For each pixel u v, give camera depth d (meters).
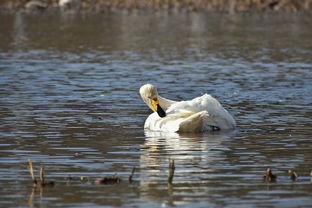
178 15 60.28
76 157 13.10
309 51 34.38
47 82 23.47
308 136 15.06
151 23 52.47
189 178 11.50
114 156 13.17
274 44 37.91
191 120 15.16
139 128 16.11
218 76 25.48
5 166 12.39
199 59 31.02
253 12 62.81
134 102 19.75
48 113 17.91
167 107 16.38
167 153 13.41
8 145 14.14
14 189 10.91
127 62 29.75
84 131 15.66
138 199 10.32
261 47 36.38
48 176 11.70
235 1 66.62
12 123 16.52
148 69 27.36
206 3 67.19
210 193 10.62
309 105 19.22
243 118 17.39
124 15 60.19
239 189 10.85
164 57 31.73
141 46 36.84
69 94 20.98
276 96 20.86
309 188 10.91
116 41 39.56
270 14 61.12
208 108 15.65
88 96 20.66
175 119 15.60
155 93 16.19
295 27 48.97
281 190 10.79
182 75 25.67
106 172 11.93
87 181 11.36
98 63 29.28
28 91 21.45
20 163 12.62
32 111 18.14
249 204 10.08
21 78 24.39
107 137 15.02
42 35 42.78
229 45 37.38
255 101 19.98
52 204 10.11
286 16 59.19
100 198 10.38
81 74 25.70
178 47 36.38
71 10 64.94
